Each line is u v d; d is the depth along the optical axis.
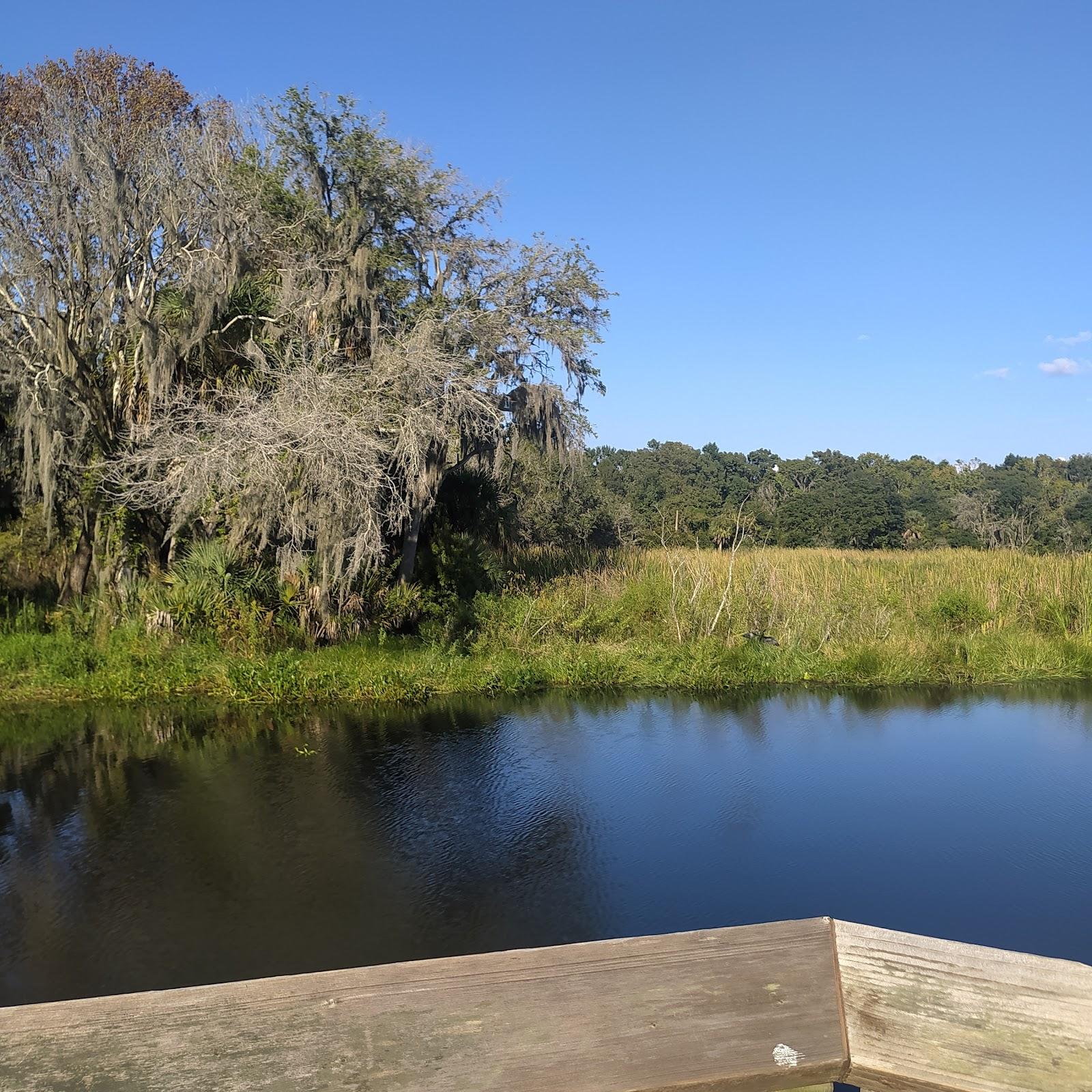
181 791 8.70
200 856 7.21
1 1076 1.30
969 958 1.49
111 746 10.20
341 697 12.34
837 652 14.41
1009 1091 1.37
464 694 12.77
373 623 15.27
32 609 15.80
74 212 15.98
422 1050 1.38
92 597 15.75
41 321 15.29
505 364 19.69
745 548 30.03
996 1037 1.41
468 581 17.31
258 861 7.12
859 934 1.56
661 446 92.00
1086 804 8.34
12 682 12.76
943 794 8.62
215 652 13.49
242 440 13.98
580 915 6.21
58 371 15.55
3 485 19.48
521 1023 1.42
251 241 17.44
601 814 8.13
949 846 7.39
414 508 16.14
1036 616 16.44
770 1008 1.47
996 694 12.91
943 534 66.94
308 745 10.30
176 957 5.68
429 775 9.23
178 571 14.91
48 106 16.64
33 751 10.01
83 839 7.54
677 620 15.45
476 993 1.44
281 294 16.98
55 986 5.36
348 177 19.91
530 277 21.62
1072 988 1.44
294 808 8.27
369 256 17.77
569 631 15.41
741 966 1.52
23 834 7.67
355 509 13.99
